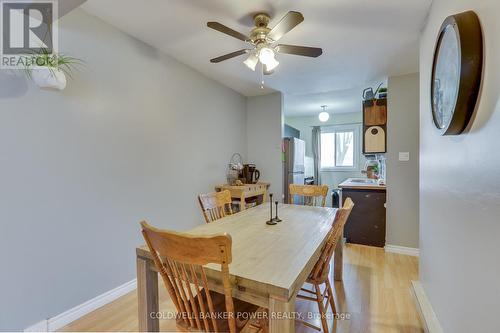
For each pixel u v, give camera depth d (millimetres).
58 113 1756
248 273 1033
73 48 1836
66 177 1805
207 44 2424
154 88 2512
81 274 1896
